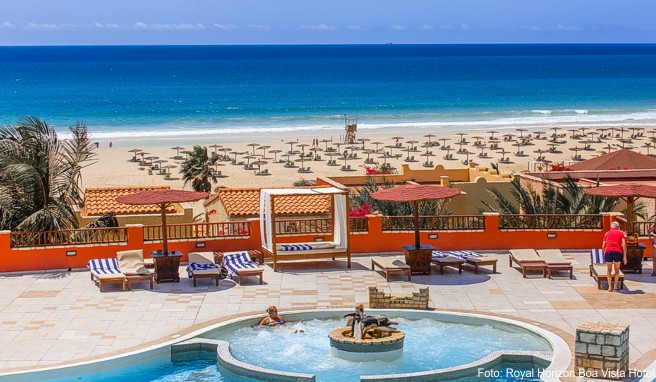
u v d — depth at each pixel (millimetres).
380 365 17062
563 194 32219
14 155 27609
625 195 23328
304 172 67375
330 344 17875
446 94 153000
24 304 21203
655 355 16781
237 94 152125
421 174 42625
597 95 149375
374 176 41312
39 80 190000
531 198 31281
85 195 33656
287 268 25000
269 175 65750
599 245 26719
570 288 22469
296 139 88500
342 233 25859
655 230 25031
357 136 91250
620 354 15148
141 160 72250
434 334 19031
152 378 16750
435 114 117188
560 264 23547
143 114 116375
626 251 23156
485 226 26688
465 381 16266
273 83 182875
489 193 34312
